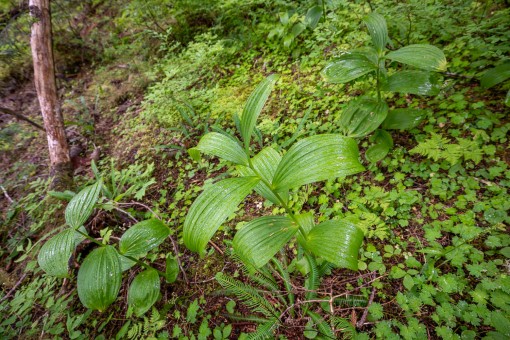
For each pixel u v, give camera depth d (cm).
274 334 179
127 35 589
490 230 189
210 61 431
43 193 364
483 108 244
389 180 240
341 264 138
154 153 361
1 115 536
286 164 126
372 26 216
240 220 262
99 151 411
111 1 636
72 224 173
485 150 218
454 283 168
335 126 290
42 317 247
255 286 212
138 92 481
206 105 380
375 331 165
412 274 183
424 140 246
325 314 183
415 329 162
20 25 418
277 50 419
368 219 212
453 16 309
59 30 574
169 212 296
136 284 200
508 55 261
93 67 583
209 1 484
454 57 290
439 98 266
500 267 174
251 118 132
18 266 309
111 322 230
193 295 225
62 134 392
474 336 150
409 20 302
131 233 185
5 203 386
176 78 428
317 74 356
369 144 266
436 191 216
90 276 165
